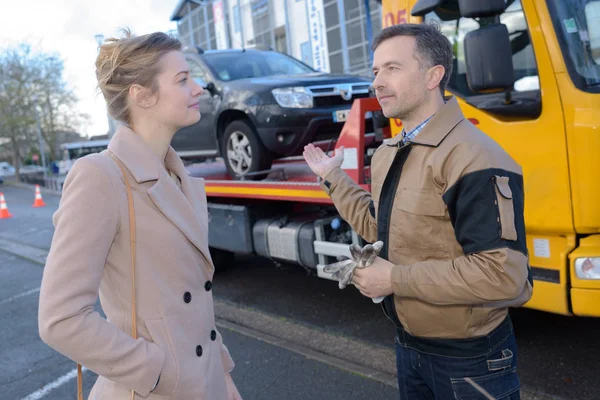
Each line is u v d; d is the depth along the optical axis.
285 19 23.75
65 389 4.04
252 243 5.28
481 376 1.83
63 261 1.39
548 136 3.12
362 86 5.68
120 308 1.52
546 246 3.24
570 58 3.04
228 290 6.04
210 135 6.11
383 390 3.56
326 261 4.59
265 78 5.81
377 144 4.46
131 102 1.62
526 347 4.01
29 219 15.03
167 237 1.54
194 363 1.55
